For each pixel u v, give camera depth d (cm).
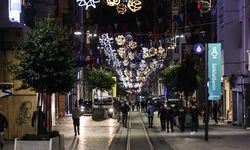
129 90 14338
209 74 4234
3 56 2878
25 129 2966
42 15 3828
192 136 3244
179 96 5647
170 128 4075
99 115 5247
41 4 3834
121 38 5028
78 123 3344
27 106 2966
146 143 2892
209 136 3159
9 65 2072
